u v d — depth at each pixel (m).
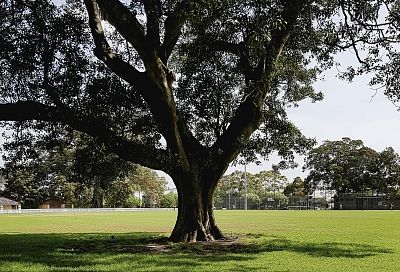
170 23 18.91
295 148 25.81
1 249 18.77
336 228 32.84
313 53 19.09
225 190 127.12
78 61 18.42
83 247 19.47
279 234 27.03
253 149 24.31
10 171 21.52
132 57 20.84
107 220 48.12
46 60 18.17
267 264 14.55
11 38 17.84
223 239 21.34
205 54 19.56
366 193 100.06
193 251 17.91
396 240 23.14
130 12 16.81
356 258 16.16
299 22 17.72
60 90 18.36
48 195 95.25
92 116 19.23
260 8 14.96
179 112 20.81
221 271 13.02
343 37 16.48
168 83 18.33
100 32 18.27
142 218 53.53
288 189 121.06
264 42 16.56
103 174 22.41
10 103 18.73
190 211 20.86
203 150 21.31
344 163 102.56
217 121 22.98
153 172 110.19
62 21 18.19
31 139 20.61
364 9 15.54
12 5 17.75
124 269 13.38
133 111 20.80
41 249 18.73
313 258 16.08
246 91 20.00
